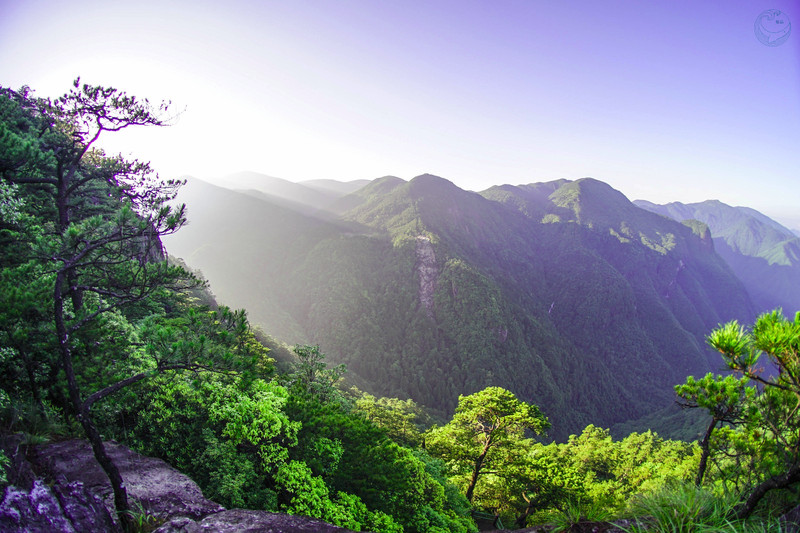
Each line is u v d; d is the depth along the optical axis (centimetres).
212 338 642
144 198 1098
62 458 593
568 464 2433
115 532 452
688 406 545
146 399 905
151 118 869
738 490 419
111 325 859
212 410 928
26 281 660
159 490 575
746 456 472
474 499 2431
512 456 2275
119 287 686
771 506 377
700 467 545
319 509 910
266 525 407
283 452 966
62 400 772
